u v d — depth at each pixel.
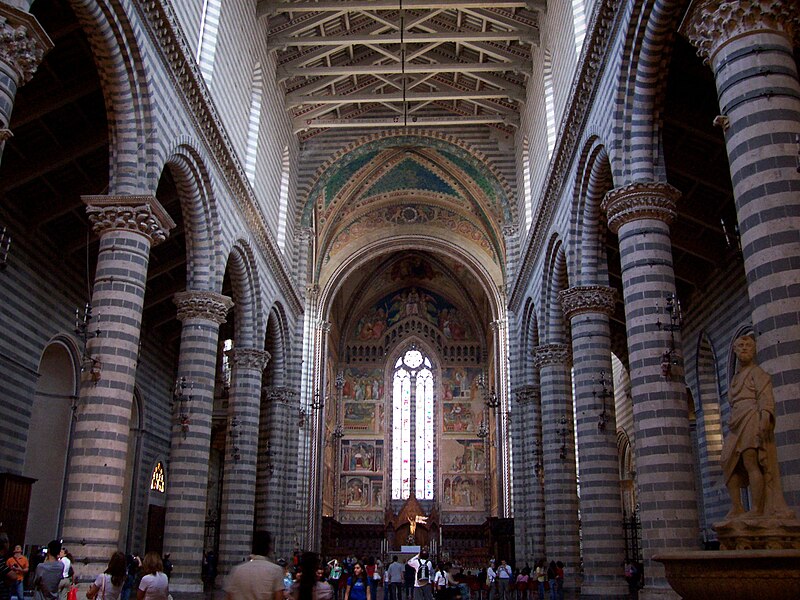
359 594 18.41
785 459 9.55
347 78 35.88
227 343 40.44
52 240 23.83
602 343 21.06
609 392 20.69
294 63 32.44
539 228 27.89
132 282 16.55
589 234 21.73
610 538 19.59
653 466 14.88
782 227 10.48
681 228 25.19
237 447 27.31
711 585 8.28
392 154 39.94
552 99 28.45
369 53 35.12
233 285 27.36
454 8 29.20
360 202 42.66
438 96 33.94
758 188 10.80
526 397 33.34
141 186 17.08
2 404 21.41
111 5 15.66
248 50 27.45
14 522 22.06
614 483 20.00
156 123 17.62
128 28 16.20
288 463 34.94
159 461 33.66
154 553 10.19
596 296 21.22
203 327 21.86
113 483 15.48
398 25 30.77
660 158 16.78
